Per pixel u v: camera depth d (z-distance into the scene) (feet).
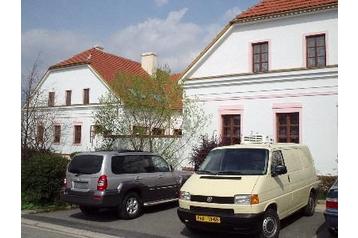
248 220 25.26
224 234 29.45
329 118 51.93
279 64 57.21
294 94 54.70
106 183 33.37
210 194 26.71
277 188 28.45
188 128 63.41
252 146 30.68
